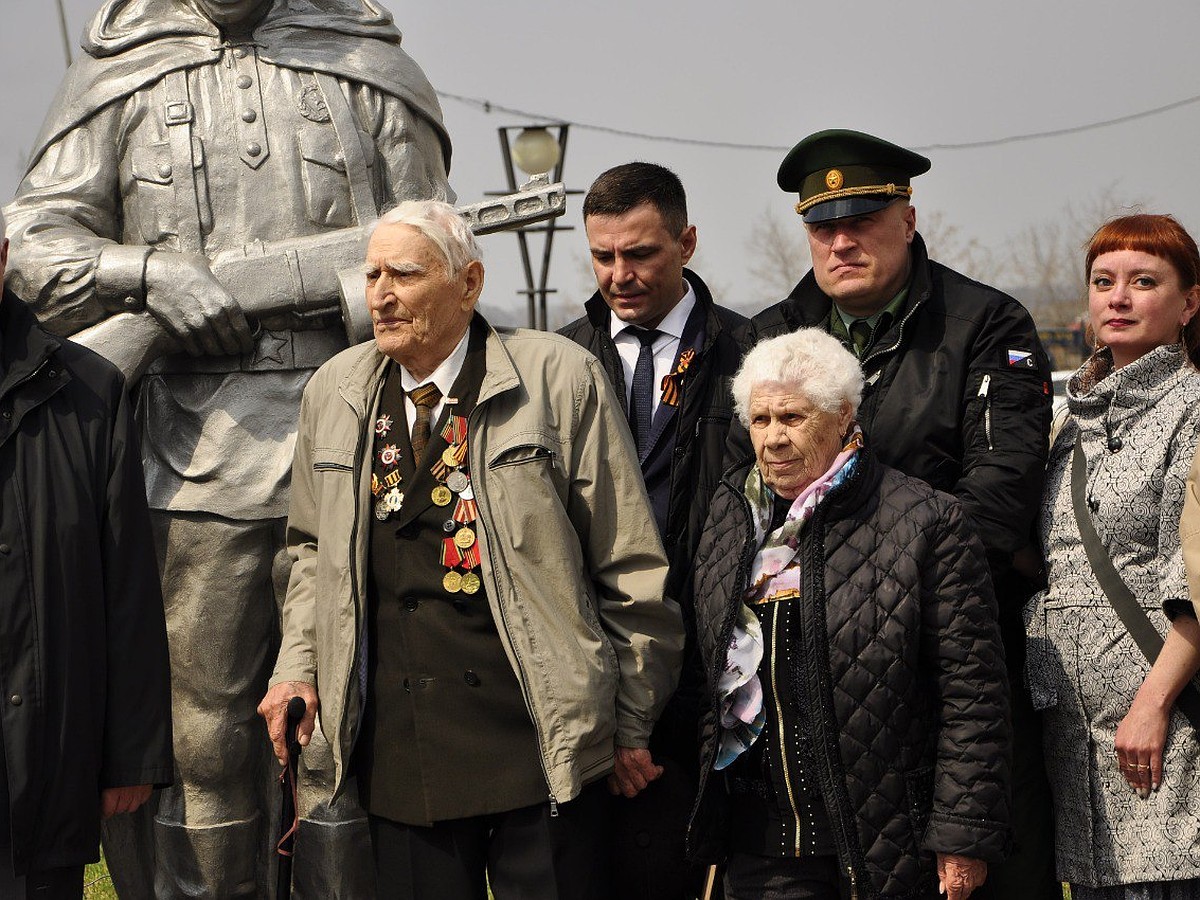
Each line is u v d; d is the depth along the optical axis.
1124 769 3.52
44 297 4.39
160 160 4.50
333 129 4.56
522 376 3.56
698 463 4.00
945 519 3.36
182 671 4.56
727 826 3.50
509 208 4.42
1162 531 3.56
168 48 4.58
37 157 4.61
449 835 3.49
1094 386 3.71
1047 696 3.71
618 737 3.56
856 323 4.02
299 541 3.84
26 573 3.30
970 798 3.26
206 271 4.38
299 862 4.57
